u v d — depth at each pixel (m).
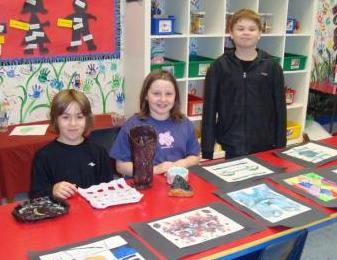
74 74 3.36
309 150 2.01
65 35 3.23
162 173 1.72
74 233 1.22
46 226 1.25
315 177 1.67
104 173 1.90
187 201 1.44
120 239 1.18
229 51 2.38
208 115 2.38
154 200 1.45
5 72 3.08
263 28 3.77
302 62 4.08
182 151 1.99
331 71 4.84
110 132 2.48
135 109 3.47
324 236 2.55
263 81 2.32
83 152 1.84
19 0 2.99
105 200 1.42
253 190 1.53
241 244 1.16
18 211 1.32
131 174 1.81
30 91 3.21
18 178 2.60
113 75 3.55
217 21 3.56
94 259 1.08
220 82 2.36
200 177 1.66
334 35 4.77
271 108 2.40
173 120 1.99
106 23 3.38
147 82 1.93
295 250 1.21
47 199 1.43
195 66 3.53
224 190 1.52
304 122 4.28
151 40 3.55
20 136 2.75
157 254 1.11
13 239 1.18
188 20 3.36
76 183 1.81
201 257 1.10
